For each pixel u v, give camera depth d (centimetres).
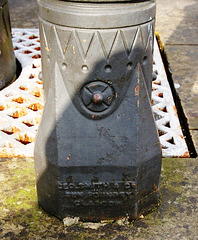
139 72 169
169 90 312
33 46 379
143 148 179
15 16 498
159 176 193
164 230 186
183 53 398
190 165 230
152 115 182
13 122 262
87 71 165
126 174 179
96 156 176
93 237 182
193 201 203
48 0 164
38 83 312
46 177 186
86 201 186
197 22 491
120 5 156
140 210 192
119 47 161
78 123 173
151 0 169
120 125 174
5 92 297
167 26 475
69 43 162
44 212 197
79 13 156
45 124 180
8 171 223
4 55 303
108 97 169
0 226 187
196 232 184
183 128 287
